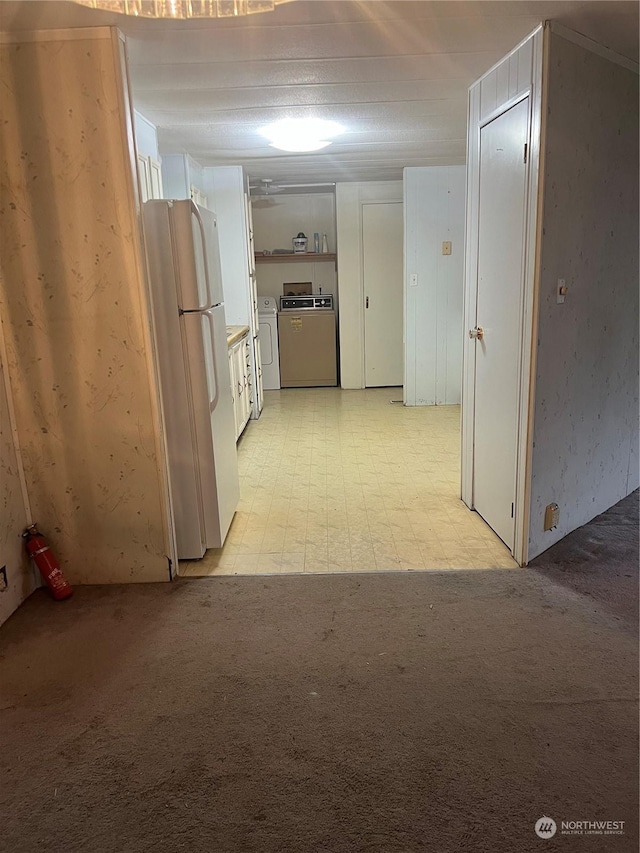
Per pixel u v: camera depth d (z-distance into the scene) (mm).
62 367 2561
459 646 2250
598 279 2852
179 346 2715
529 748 1775
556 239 2539
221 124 3648
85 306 2498
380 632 2352
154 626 2441
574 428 2938
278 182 6348
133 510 2715
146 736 1868
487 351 3090
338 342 7371
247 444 4957
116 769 1748
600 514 3344
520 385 2701
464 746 1790
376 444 4859
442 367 6035
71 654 2279
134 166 2398
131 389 2584
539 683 2045
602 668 2111
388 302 6730
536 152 2408
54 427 2627
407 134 4117
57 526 2732
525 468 2717
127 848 1511
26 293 2484
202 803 1631
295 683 2084
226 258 5418
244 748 1811
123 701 2023
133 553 2764
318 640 2316
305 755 1776
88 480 2684
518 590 2615
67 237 2430
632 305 3174
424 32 2342
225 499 3150
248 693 2043
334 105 3344
